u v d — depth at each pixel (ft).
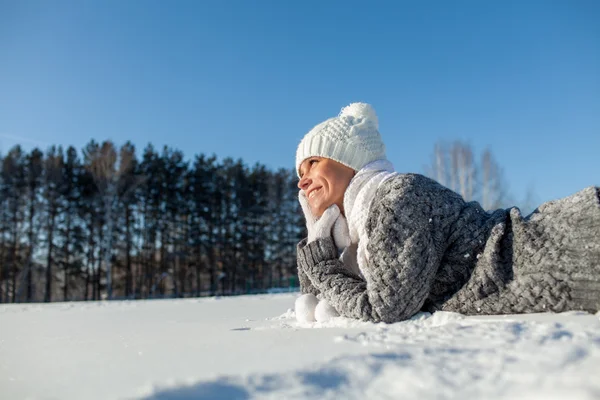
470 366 2.86
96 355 4.18
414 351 3.25
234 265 96.84
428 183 5.69
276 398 2.53
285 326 5.91
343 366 2.96
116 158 72.28
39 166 79.71
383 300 5.08
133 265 95.55
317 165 6.64
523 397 2.34
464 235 5.41
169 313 11.05
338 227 6.28
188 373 3.11
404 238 5.20
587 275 4.60
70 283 83.20
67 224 80.84
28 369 3.64
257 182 103.30
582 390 2.20
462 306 5.19
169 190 90.84
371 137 6.72
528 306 4.84
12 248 77.46
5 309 17.60
